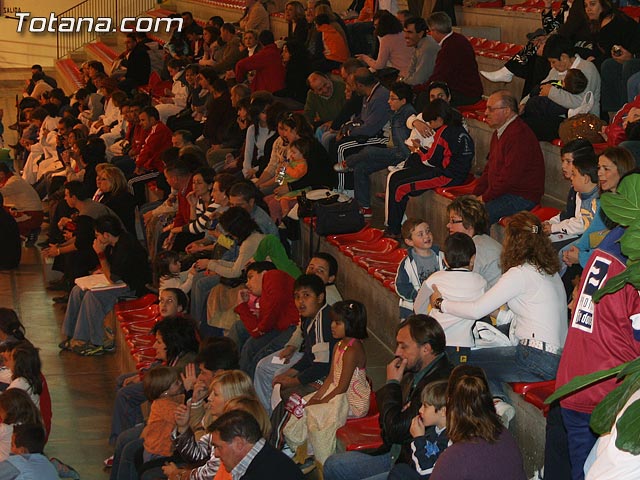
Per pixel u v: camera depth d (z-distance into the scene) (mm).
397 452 6402
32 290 15078
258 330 8914
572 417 5074
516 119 9039
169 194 15125
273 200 11758
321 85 13758
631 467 2811
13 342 9305
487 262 7344
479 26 15844
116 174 14523
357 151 11680
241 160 13719
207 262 10438
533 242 6309
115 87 20047
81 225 13812
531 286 6293
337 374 7246
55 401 10859
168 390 8062
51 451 9578
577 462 5109
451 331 6688
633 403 2645
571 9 11180
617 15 10125
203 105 17312
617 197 2990
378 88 11828
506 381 6539
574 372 4820
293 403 7383
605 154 6273
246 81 17609
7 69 33781
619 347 4645
